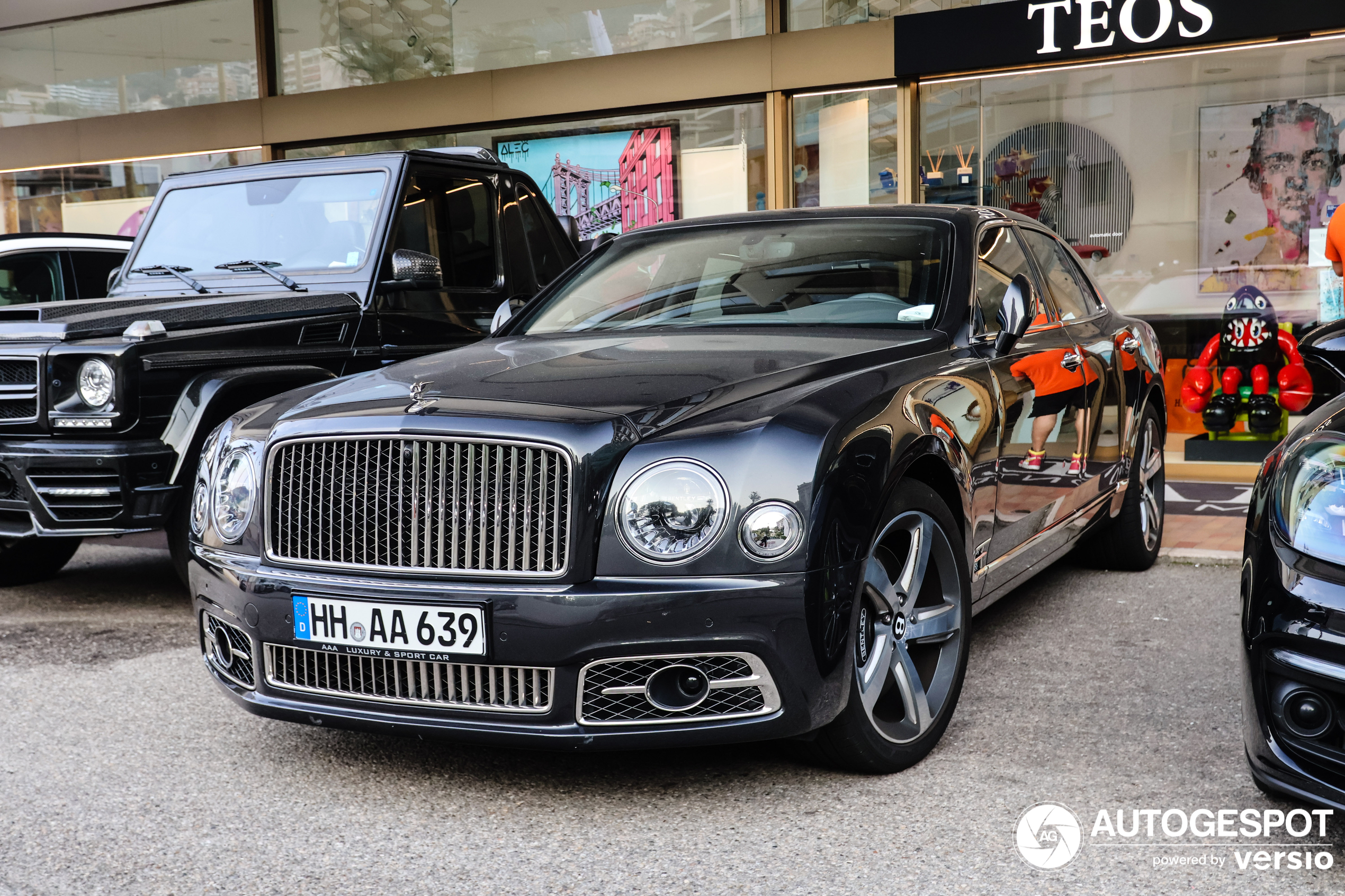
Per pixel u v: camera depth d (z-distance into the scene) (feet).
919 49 27.20
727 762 10.17
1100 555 17.48
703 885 7.95
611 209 31.60
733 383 9.55
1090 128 28.07
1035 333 13.58
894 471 9.32
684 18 30.35
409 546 9.05
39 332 14.83
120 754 10.77
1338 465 7.96
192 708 12.10
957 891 7.78
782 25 29.09
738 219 14.11
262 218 18.37
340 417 9.35
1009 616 15.07
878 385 9.88
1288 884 7.82
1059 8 25.53
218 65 36.24
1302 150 26.73
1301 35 24.29
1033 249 14.85
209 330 15.19
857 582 8.89
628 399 9.08
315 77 35.24
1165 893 7.72
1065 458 13.74
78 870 8.38
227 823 9.16
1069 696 11.77
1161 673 12.48
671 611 8.44
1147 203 28.02
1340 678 7.41
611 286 13.47
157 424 14.73
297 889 8.04
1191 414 28.07
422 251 17.89
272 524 9.59
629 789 9.66
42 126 37.93
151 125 36.50
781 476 8.63
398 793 9.70
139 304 16.21
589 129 31.65
